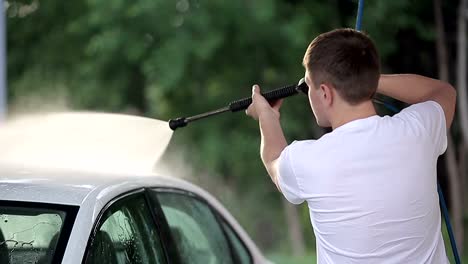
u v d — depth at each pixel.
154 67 15.33
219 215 6.69
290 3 15.56
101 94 17.17
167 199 5.87
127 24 15.78
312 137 16.92
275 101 4.77
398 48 14.75
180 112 16.81
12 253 4.73
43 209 4.84
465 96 13.46
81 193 4.98
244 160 17.09
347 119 4.28
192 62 16.08
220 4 15.34
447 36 14.41
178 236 5.83
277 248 19.77
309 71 4.32
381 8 14.11
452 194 14.55
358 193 4.15
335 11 15.34
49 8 18.38
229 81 16.44
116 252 4.99
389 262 4.21
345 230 4.19
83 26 16.89
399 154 4.19
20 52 18.58
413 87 4.61
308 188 4.24
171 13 15.53
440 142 4.38
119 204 5.16
